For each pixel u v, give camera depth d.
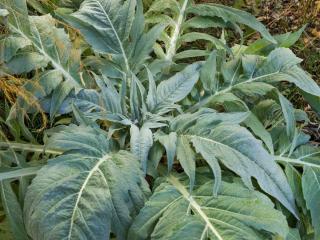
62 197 1.38
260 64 1.97
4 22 1.72
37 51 1.80
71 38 2.04
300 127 2.08
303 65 2.65
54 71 1.81
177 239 1.37
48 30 1.84
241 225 1.42
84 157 1.51
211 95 1.94
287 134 1.82
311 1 2.73
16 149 1.72
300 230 1.73
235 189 1.54
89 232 1.33
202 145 1.61
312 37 2.76
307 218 1.74
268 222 1.43
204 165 1.80
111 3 2.01
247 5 2.95
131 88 1.83
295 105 2.47
